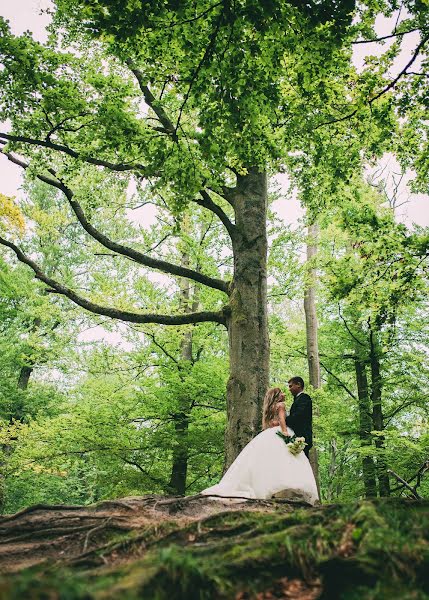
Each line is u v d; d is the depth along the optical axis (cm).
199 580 169
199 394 1207
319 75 643
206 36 569
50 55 734
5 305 1762
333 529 209
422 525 212
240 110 604
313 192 1006
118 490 1115
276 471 477
